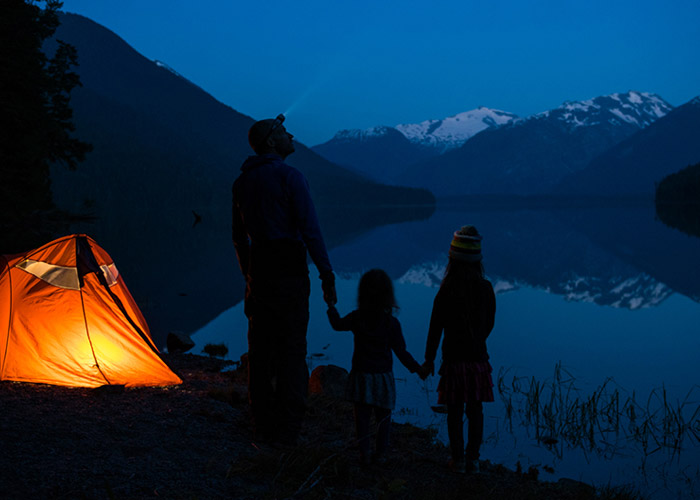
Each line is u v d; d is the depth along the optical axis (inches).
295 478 129.8
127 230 1705.2
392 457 161.3
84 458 122.3
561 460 183.9
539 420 221.0
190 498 111.2
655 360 328.8
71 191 4522.6
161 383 193.2
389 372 151.2
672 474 172.6
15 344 182.1
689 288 665.0
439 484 145.2
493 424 217.2
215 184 6358.3
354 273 787.4
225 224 2397.9
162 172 5905.5
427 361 156.2
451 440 155.5
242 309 499.2
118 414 153.8
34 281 188.4
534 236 1707.7
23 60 1143.0
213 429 152.3
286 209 145.2
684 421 220.7
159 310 491.2
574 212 4165.8
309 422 184.7
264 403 149.9
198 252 1072.2
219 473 125.9
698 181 5477.4
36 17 1214.9
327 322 426.3
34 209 1202.6
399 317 467.8
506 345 371.2
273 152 151.8
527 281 745.0
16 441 125.0
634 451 191.9
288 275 145.6
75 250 193.5
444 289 151.9
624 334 408.5
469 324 149.9
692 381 283.1
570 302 572.7
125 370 189.6
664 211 3796.8
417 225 2504.9
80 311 188.5
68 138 1401.3
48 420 141.4
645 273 817.5
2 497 101.6
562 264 946.1
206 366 267.6
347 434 175.6
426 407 229.6
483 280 152.7
